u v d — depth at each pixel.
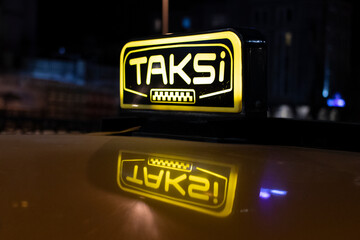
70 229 1.40
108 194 1.85
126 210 1.61
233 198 1.82
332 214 1.61
